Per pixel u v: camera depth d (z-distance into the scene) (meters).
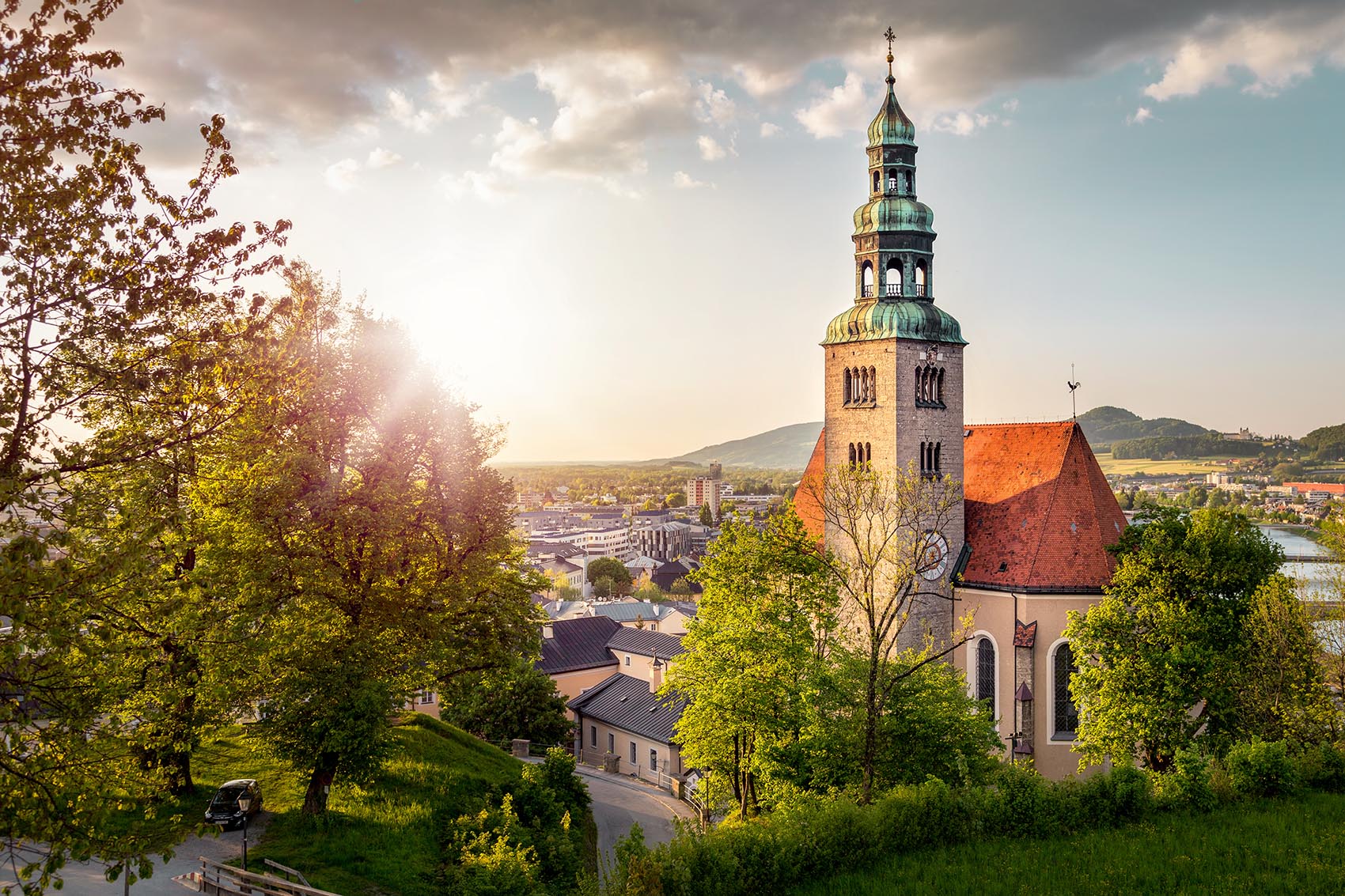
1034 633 66.69
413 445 46.25
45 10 19.88
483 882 38.34
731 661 51.09
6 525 19.97
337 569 42.44
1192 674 53.78
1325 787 41.88
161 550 25.59
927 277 73.00
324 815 43.97
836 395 74.94
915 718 47.72
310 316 43.12
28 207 20.36
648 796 78.38
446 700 53.53
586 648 119.62
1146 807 38.78
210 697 38.00
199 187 21.97
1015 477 73.00
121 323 21.20
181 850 40.31
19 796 22.03
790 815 36.91
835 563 56.34
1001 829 38.16
